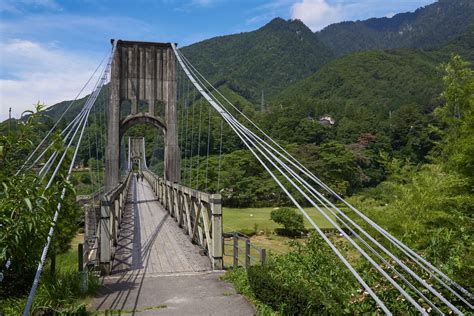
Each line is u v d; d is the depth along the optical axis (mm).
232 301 5324
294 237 23016
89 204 8484
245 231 24047
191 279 6414
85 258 7184
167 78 19609
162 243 9102
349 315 4289
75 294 5352
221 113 8516
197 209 8594
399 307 4262
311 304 4246
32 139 3172
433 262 4688
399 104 76375
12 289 3637
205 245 8133
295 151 42094
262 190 37188
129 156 41656
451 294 4195
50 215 2750
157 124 19516
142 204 16906
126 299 5445
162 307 5117
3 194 2572
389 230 8305
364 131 54875
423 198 8516
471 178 9188
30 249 2652
